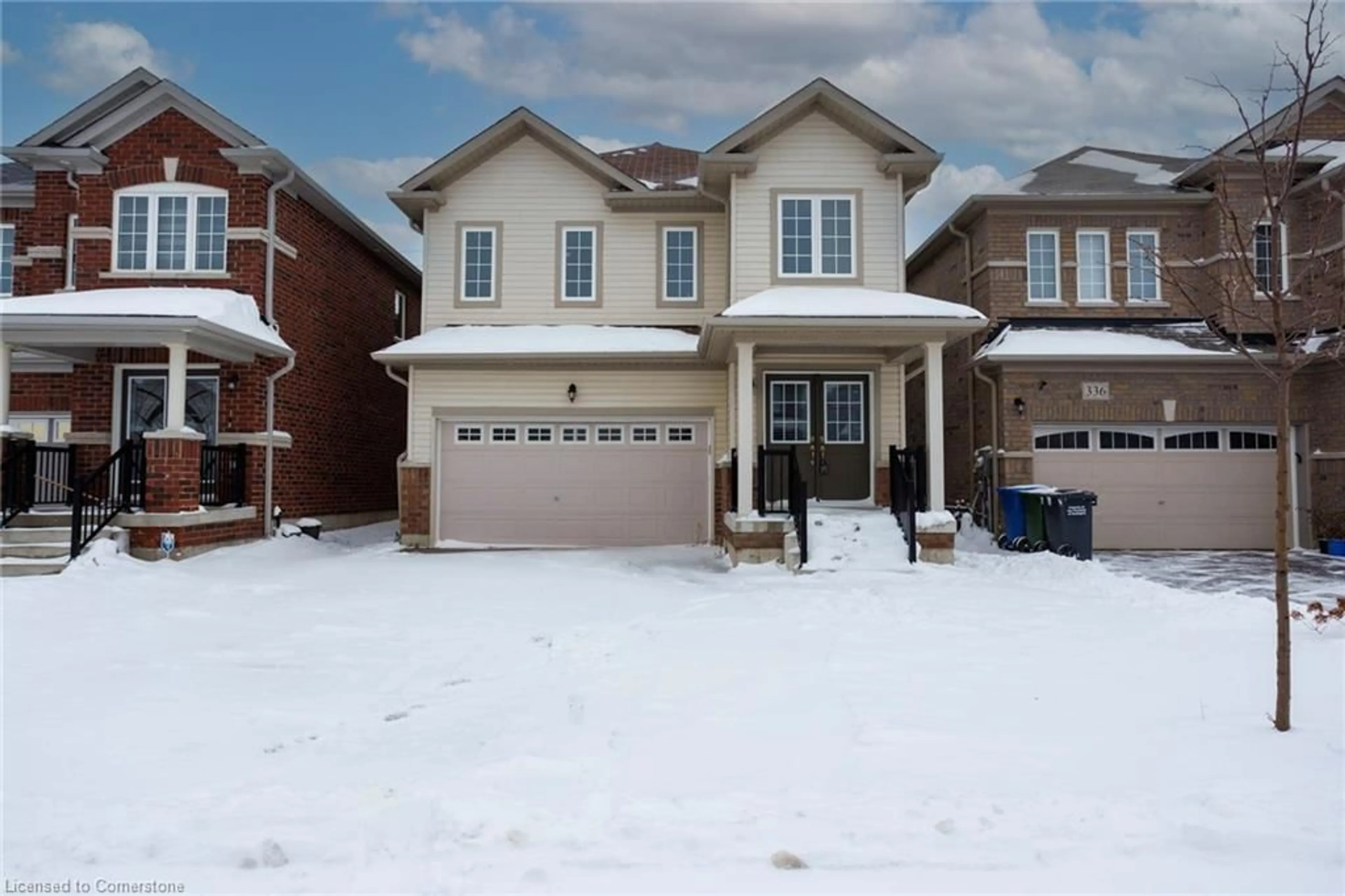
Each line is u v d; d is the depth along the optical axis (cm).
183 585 1007
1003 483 1508
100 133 1395
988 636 729
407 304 2073
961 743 442
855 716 494
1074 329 1576
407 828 339
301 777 410
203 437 1234
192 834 336
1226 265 1298
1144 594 934
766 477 1395
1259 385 1505
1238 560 1368
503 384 1518
